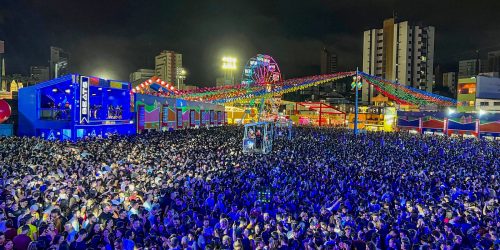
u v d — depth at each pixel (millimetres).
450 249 10844
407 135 54125
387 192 17031
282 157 27875
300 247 11117
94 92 42031
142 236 10984
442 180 20922
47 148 26156
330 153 30719
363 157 29078
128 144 31266
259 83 59250
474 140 46406
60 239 10102
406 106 81875
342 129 70000
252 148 32469
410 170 23719
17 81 94812
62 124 36906
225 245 10531
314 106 87500
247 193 16859
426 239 11086
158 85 63812
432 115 62656
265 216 13000
